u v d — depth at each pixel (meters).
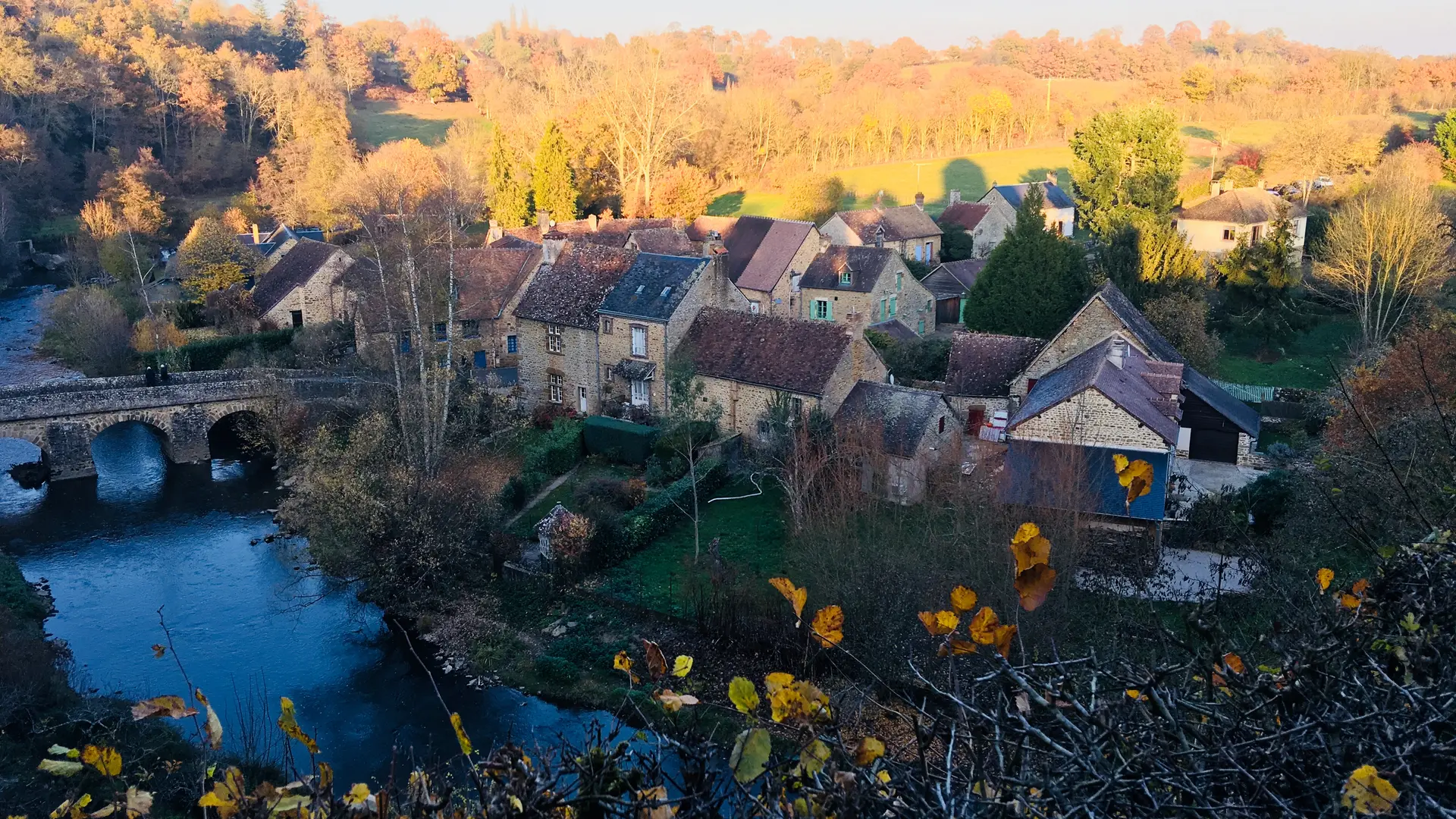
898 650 27.95
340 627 37.94
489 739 30.70
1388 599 7.91
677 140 105.19
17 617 36.09
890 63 177.75
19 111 104.06
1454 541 8.56
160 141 111.12
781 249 68.12
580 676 33.69
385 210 66.31
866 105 128.62
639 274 52.75
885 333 61.31
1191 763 6.35
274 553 44.12
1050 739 6.00
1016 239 56.44
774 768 6.35
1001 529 31.05
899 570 30.36
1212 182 99.75
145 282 78.62
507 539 40.62
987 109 131.38
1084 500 32.25
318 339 61.00
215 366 62.78
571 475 48.03
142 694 32.31
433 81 154.75
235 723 30.95
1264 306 62.22
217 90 117.12
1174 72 156.75
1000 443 41.53
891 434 41.59
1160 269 60.69
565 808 6.91
